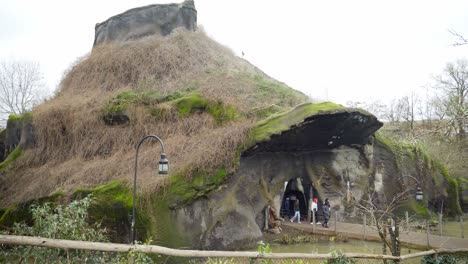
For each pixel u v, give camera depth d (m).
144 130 19.05
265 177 18.73
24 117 23.03
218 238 15.20
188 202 14.57
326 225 19.23
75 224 7.46
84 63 26.66
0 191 18.95
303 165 20.94
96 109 20.58
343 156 22.09
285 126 17.27
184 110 19.36
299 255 7.57
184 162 15.62
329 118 17.92
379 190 22.98
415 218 23.22
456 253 10.80
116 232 13.65
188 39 27.92
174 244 13.72
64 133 20.92
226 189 16.19
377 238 16.86
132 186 14.29
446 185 26.62
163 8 30.41
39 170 19.42
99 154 19.23
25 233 7.04
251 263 6.95
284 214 22.38
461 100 10.17
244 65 29.03
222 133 17.12
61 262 6.44
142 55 25.12
